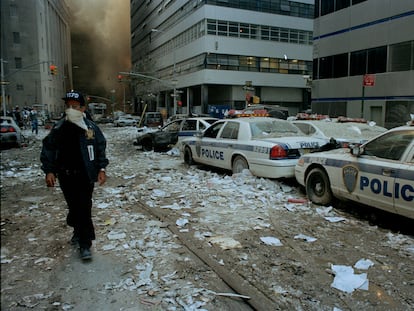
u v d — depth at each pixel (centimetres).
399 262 429
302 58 5181
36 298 347
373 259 438
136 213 624
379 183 536
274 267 415
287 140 810
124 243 483
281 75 5078
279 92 5228
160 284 374
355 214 618
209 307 335
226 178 905
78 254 447
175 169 1135
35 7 6147
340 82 3125
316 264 423
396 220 591
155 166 1207
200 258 437
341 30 3078
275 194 747
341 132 978
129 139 2655
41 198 745
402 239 498
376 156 555
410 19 2502
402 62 2586
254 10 4841
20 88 6125
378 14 2733
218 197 725
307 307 335
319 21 3319
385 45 2694
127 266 415
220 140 976
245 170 858
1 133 1820
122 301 343
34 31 6159
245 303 343
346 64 3055
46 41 7131
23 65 6131
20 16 6069
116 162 1320
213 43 4688
